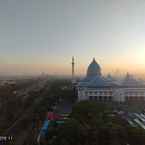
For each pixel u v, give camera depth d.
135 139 158.38
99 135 157.88
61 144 145.75
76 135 152.38
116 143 153.25
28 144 159.75
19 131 192.50
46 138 165.75
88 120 194.50
